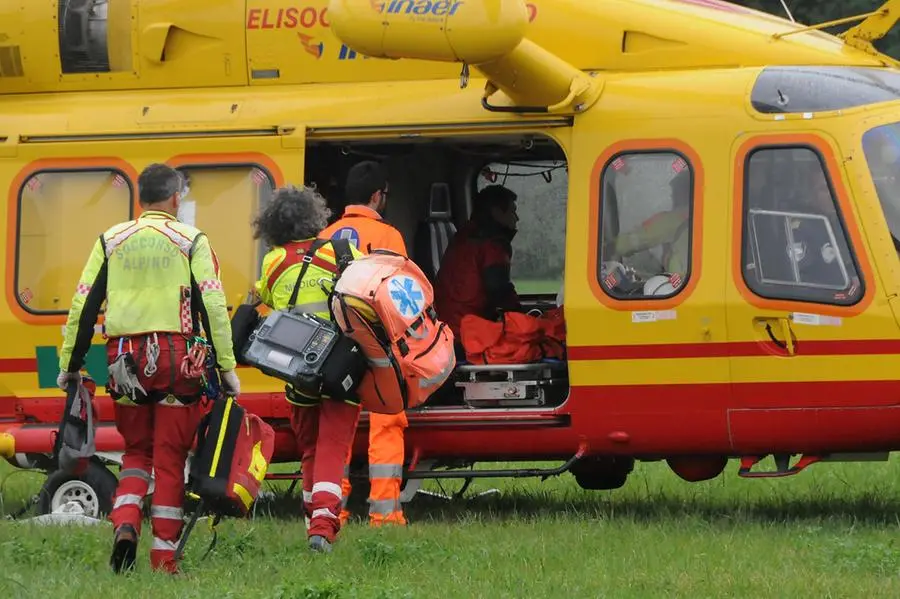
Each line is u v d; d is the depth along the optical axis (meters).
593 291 32.28
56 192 35.34
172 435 25.66
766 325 31.20
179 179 26.34
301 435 28.62
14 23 36.50
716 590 23.98
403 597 22.59
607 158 32.50
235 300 34.34
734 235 31.50
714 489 39.50
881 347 30.42
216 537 27.42
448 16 30.02
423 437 33.75
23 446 34.81
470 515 33.81
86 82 36.38
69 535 29.61
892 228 30.73
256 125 34.56
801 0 69.81
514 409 33.22
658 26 33.59
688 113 32.09
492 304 36.28
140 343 25.19
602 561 26.62
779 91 31.70
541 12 34.19
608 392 32.31
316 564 26.17
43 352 35.03
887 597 23.30
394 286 27.00
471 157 39.47
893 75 32.66
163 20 35.91
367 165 31.97
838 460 32.53
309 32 35.25
